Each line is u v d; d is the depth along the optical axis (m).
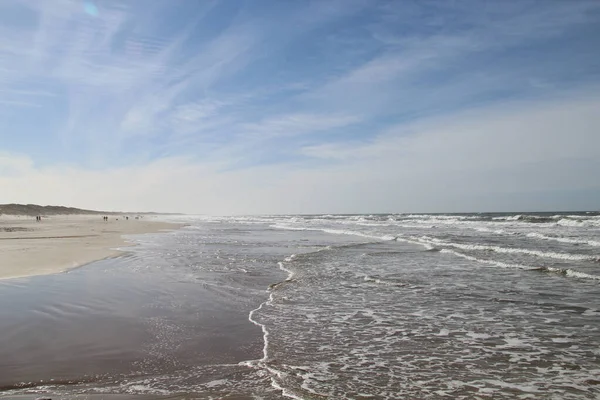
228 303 8.93
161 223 69.12
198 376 4.91
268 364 5.37
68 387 4.50
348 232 35.06
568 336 6.64
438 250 19.52
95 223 63.75
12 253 17.36
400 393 4.51
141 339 6.29
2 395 4.25
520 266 13.80
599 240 22.14
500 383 4.81
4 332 6.55
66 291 9.82
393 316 7.95
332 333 6.84
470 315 7.99
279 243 24.62
